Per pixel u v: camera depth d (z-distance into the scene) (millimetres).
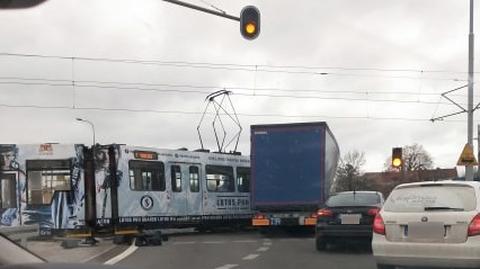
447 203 9805
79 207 20438
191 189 24281
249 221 27609
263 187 22078
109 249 17422
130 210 21531
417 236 9781
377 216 10344
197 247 17938
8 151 20578
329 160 23359
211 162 25531
